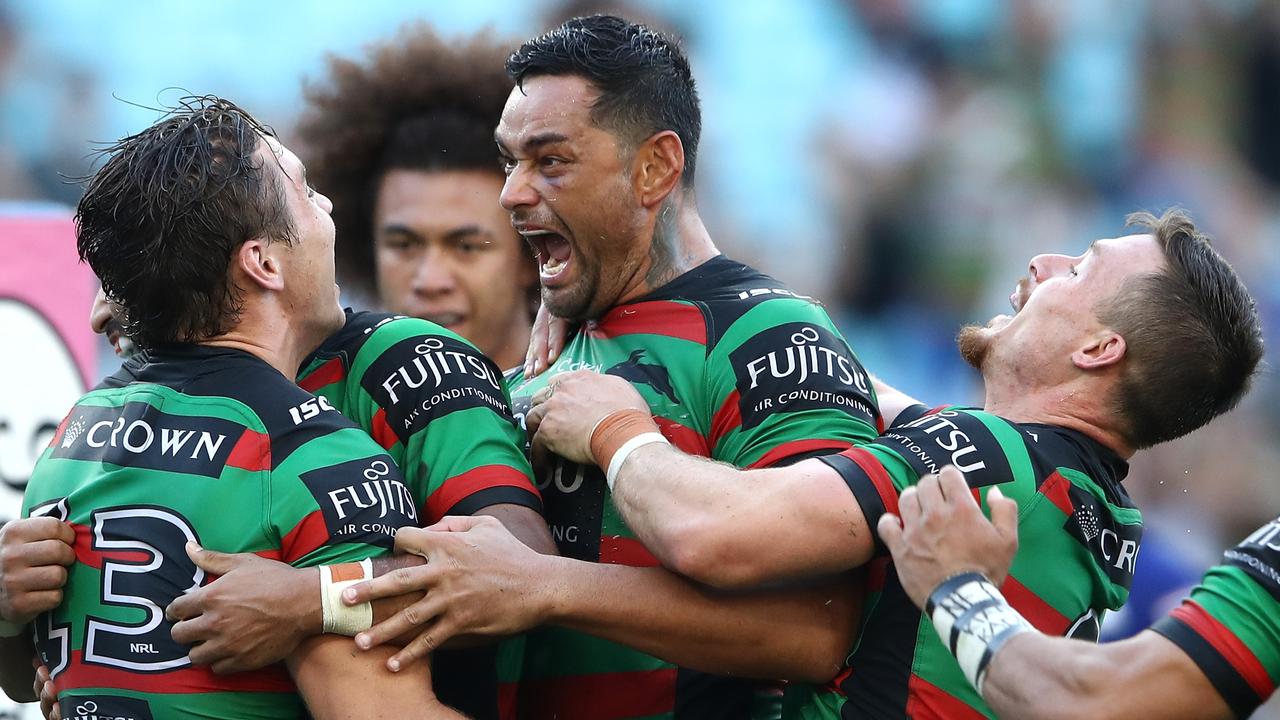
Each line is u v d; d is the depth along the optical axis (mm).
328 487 8266
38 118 28906
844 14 31125
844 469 8852
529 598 8602
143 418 8375
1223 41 31719
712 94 30547
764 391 9562
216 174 8492
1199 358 9352
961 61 31281
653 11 30594
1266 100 31719
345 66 13812
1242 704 7488
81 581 8227
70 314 12477
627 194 10094
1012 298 10211
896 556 8367
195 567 8055
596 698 9781
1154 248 9617
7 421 11984
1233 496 25453
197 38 30156
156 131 8609
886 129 30625
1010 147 30672
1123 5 31594
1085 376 9516
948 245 30047
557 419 9695
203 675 8008
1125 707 7449
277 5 30375
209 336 8656
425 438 9328
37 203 28531
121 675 8047
